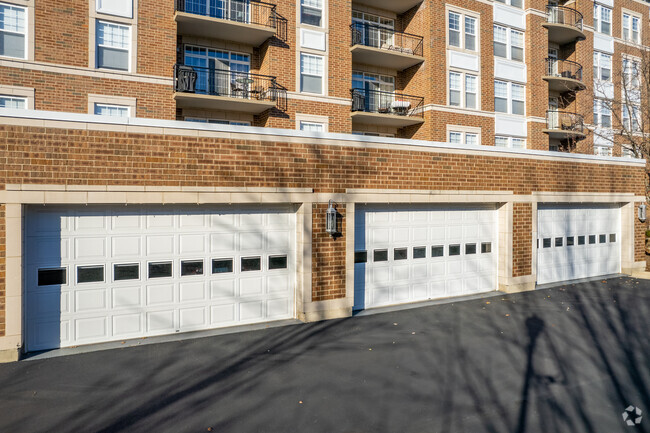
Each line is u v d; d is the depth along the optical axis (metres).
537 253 14.66
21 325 7.68
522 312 11.31
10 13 12.59
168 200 8.73
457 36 20.66
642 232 17.14
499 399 6.42
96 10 13.45
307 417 5.82
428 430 5.54
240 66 17.00
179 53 15.94
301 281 10.22
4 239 7.51
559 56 26.52
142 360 7.75
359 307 11.36
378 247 11.64
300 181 10.12
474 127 20.75
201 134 9.04
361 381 7.01
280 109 16.62
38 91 12.74
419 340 9.06
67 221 8.23
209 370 7.37
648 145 21.27
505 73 21.95
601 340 9.13
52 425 5.54
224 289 9.65
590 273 16.25
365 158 11.02
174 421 5.68
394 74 20.94
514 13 22.41
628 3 28.30
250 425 5.60
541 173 14.27
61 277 8.22
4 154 7.49
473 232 13.30
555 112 23.78
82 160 8.02
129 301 8.75
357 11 20.22
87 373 7.16
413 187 11.75
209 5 15.99
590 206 16.23
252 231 9.95
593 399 6.43
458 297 12.88
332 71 17.73
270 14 16.56
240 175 9.43
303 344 8.74
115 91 13.69
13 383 6.76
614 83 25.45
